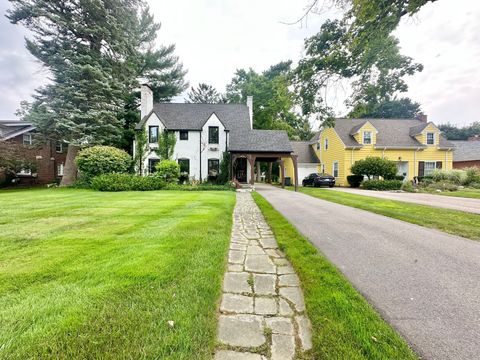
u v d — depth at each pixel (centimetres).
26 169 2002
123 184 1427
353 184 2017
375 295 256
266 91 3103
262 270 332
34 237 427
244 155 1770
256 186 2086
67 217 609
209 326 197
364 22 482
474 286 277
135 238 423
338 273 304
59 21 1582
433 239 463
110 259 321
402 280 291
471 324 206
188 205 823
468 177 1761
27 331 179
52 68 1686
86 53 1762
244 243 455
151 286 251
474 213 703
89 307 210
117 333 179
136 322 192
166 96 2555
